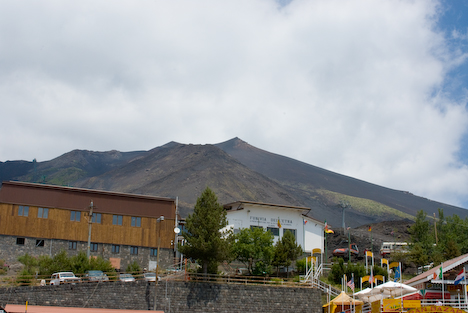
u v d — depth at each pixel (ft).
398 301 154.10
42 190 264.52
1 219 253.65
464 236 329.72
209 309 204.44
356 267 250.37
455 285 186.91
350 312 190.80
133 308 196.95
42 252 255.50
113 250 266.77
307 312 213.66
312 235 306.14
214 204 235.61
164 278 213.25
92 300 193.88
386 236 484.74
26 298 187.01
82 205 268.62
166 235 277.23
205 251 220.43
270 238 263.70
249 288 211.20
